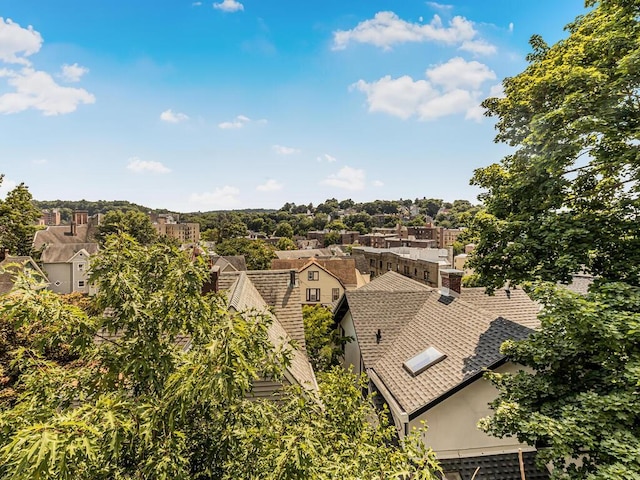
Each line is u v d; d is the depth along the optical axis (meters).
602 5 10.08
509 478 8.49
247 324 4.43
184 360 4.21
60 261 49.69
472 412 9.24
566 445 6.34
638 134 8.42
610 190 11.06
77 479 3.11
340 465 4.26
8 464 2.95
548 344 8.38
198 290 4.52
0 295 3.91
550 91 11.20
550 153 10.27
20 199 26.38
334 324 19.83
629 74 8.77
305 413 4.96
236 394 4.13
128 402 3.62
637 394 6.60
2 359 7.59
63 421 2.83
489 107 14.86
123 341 4.44
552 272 9.57
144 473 3.48
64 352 7.48
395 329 13.97
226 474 3.91
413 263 47.62
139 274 4.73
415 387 9.93
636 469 5.49
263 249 67.81
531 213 11.16
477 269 11.81
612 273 9.08
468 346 10.45
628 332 6.60
